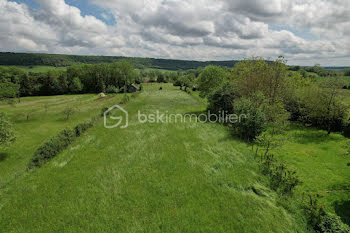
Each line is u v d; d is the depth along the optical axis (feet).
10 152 63.72
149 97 191.21
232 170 45.34
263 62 101.40
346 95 67.10
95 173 46.57
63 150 61.16
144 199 36.22
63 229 30.53
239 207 33.42
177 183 41.06
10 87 111.14
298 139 64.28
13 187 42.83
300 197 34.78
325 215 27.91
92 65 310.45
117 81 306.35
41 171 49.03
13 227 31.58
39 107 149.18
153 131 77.46
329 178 40.81
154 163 50.42
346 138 63.52
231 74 135.33
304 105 83.87
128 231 29.37
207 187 39.45
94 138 71.10
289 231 28.17
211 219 31.14
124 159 53.47
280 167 42.19
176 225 30.12
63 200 37.27
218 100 90.74
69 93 277.03
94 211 33.86
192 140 66.13
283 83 87.97
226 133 72.38
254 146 59.57
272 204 33.81
